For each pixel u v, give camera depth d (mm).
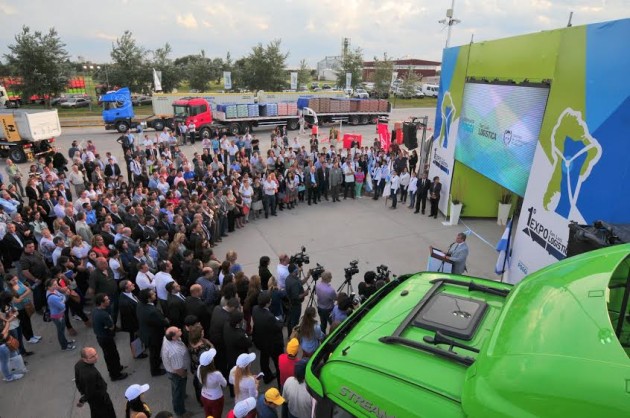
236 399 5020
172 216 10969
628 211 6082
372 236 12633
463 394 2158
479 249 11672
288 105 31672
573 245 5379
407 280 3871
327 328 7324
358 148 20906
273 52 47125
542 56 8328
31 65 36125
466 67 12148
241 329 5812
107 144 26625
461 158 12625
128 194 12938
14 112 21688
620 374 1696
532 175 8469
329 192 16984
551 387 1785
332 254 11344
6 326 6484
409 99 61375
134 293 7953
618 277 2457
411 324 3000
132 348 7027
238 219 13266
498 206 13773
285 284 7148
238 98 34250
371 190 16828
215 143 21703
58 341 7582
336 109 34250
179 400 5730
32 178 13406
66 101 44562
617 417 1601
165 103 31344
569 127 7297
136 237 9703
